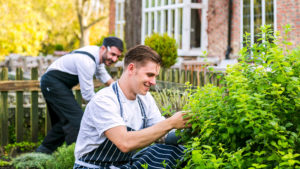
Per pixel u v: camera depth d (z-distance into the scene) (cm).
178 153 294
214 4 1089
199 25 1172
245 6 998
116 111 272
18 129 661
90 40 3130
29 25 2208
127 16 1297
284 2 895
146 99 301
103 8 2947
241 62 257
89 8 2872
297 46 252
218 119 239
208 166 215
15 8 2222
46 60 1692
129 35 1295
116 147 281
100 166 282
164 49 857
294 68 241
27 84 662
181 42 1159
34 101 669
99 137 276
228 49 1031
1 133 654
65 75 507
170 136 296
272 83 229
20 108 662
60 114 514
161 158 288
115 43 500
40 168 480
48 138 545
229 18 1034
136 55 268
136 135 258
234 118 229
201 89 268
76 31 2995
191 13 1166
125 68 279
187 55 1123
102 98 272
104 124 266
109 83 558
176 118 255
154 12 1253
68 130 516
